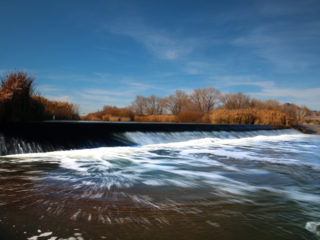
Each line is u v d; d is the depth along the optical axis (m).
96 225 2.04
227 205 2.65
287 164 5.45
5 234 1.83
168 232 1.96
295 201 2.84
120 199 2.74
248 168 4.89
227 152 7.32
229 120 21.84
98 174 3.99
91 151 6.38
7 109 8.34
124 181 3.60
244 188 3.38
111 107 24.97
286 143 11.13
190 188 3.33
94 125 7.95
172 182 3.64
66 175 3.84
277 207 2.62
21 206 2.41
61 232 1.89
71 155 5.70
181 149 7.68
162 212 2.38
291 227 2.12
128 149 7.14
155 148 7.66
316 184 3.68
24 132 6.25
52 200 2.61
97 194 2.90
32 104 9.96
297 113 42.78
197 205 2.62
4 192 2.85
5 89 8.83
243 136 13.89
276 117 22.67
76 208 2.40
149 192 3.07
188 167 4.87
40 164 4.61
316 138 15.03
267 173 4.43
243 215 2.37
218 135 12.33
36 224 2.02
